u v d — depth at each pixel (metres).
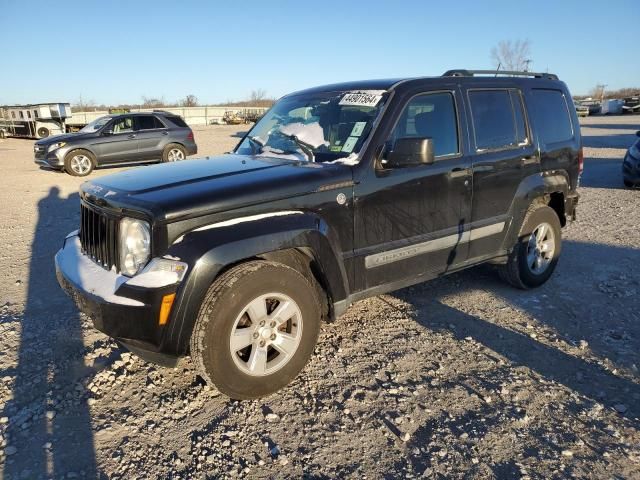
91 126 15.41
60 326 4.23
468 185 4.15
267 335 3.13
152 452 2.72
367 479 2.53
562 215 5.25
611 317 4.39
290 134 4.12
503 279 5.02
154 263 2.79
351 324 4.25
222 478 2.54
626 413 3.03
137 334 2.82
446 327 4.20
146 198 2.90
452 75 4.30
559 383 3.37
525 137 4.67
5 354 3.77
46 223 8.19
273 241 3.02
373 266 3.67
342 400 3.19
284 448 2.75
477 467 2.60
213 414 3.05
